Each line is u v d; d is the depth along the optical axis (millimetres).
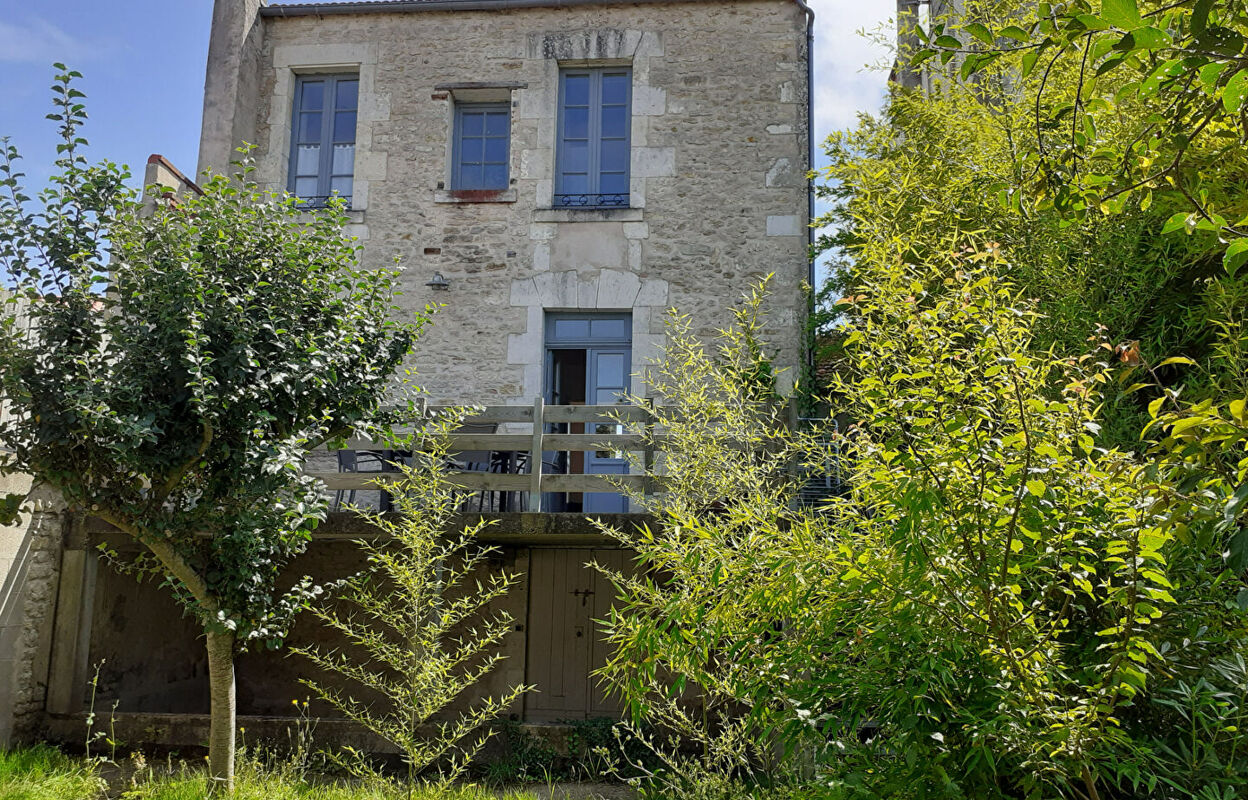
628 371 8203
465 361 8203
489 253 8352
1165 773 2391
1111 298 4512
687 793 4191
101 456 4828
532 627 7441
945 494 2438
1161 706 2607
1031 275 4562
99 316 4961
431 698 4730
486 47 8680
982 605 2469
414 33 8750
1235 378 3475
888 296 2891
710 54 8547
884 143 6504
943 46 2188
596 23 8633
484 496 7418
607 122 8688
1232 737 2422
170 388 4871
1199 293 4238
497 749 6195
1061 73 4785
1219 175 2713
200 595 4973
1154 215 4277
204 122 8430
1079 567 2562
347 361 5332
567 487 6328
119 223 5004
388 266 8383
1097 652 2607
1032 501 2408
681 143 8414
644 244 8266
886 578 2512
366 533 6449
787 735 2672
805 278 8102
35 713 6688
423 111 8633
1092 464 2539
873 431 3133
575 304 8227
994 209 4859
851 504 2969
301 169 8789
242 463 4836
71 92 4848
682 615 3039
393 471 6938
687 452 4312
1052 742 2312
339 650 7582
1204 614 2564
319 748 6227
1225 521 1789
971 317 2711
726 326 8070
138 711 7453
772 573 2844
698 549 3168
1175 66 1963
